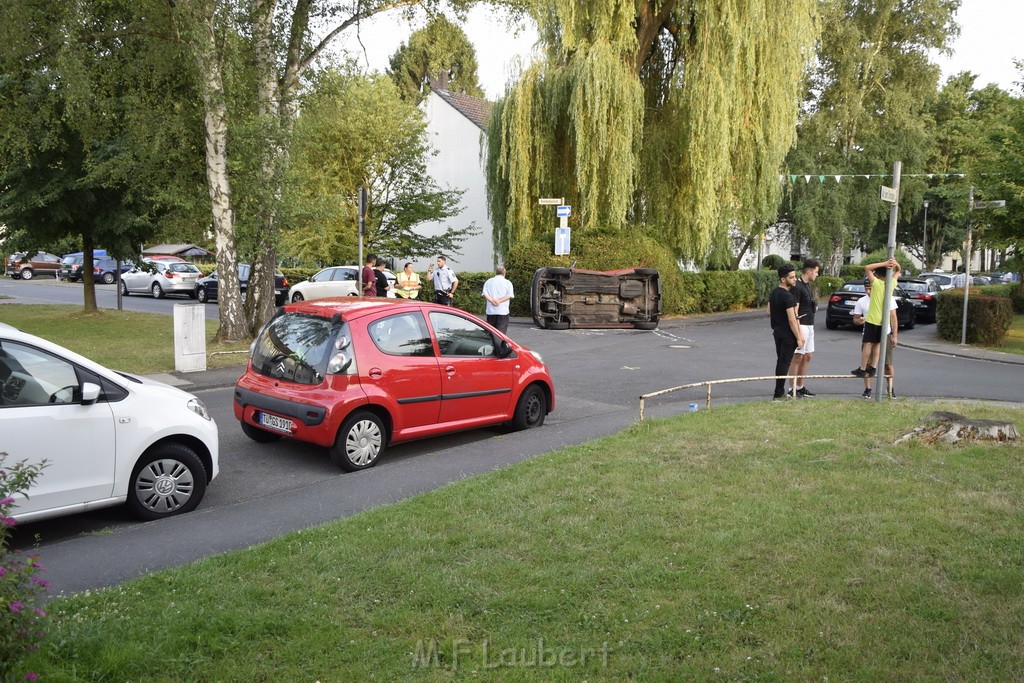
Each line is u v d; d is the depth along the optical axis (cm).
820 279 3878
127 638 357
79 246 2275
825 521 514
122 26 1578
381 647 356
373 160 3131
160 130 1549
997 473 621
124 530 553
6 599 304
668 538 491
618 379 1304
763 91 2445
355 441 733
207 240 1808
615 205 2358
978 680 319
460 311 841
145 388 596
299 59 1708
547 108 2419
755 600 399
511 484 618
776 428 801
